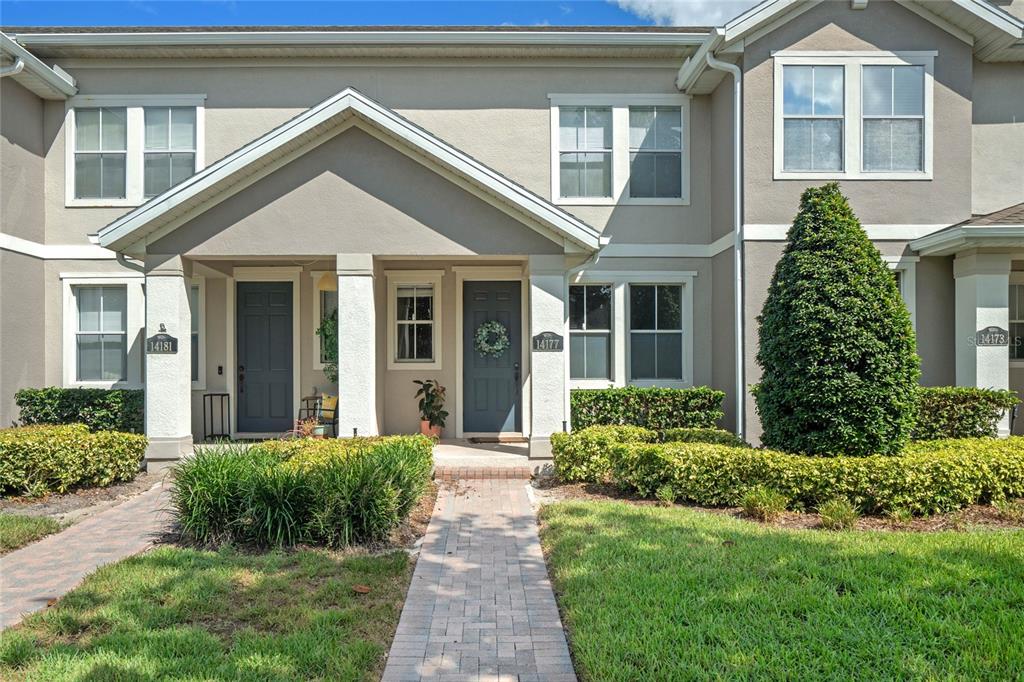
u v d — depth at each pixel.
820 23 9.46
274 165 8.66
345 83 10.94
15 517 6.32
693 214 10.85
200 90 10.85
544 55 10.81
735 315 9.64
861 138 9.53
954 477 6.39
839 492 6.38
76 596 4.41
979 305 9.04
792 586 4.36
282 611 4.24
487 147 10.88
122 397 10.07
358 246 8.70
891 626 3.79
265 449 6.75
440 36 10.46
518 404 11.29
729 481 6.77
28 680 3.36
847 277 6.66
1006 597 4.13
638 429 8.59
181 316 8.70
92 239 8.27
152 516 6.75
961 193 9.58
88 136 10.85
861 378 6.60
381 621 4.17
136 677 3.35
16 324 10.06
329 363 10.98
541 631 4.06
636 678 3.30
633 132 10.95
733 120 9.73
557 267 8.81
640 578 4.57
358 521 5.75
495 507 7.16
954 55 9.58
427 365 11.20
